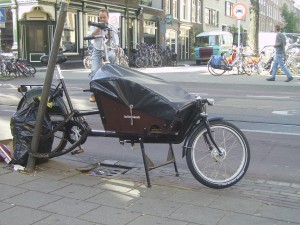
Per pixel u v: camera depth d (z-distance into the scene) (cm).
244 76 1880
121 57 2114
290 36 3006
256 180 520
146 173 480
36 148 532
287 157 632
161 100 466
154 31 3591
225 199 443
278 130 802
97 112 533
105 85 485
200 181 470
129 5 3139
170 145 520
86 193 454
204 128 472
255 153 652
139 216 397
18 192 454
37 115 524
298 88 1462
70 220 388
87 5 2750
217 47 3484
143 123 478
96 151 657
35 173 520
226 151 482
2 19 1983
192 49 4256
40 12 2508
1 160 562
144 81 490
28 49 2528
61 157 602
